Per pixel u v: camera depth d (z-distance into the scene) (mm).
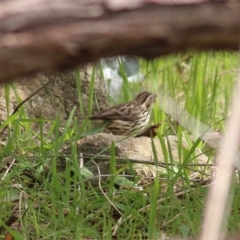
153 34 3068
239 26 3082
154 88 11000
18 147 8258
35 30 3006
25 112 9445
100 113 9422
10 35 2986
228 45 3178
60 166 8320
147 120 9734
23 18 2984
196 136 9125
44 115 9828
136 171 8250
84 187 7352
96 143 8578
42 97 9836
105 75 11680
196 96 10852
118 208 7332
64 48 3035
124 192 7438
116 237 6840
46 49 3029
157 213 7227
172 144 9273
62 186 7766
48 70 3145
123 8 3029
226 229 6355
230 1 3066
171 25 3070
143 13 3059
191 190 7543
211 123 10617
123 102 10828
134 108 9555
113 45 3088
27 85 9680
